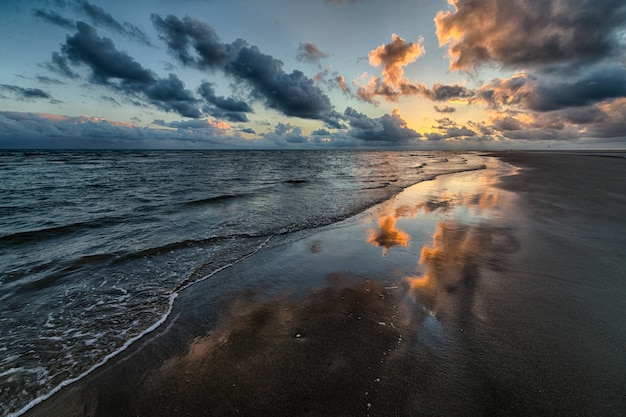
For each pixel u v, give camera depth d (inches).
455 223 313.6
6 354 127.3
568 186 570.3
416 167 1289.4
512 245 239.9
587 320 137.3
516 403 92.6
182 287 188.2
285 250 251.6
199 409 95.4
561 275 184.2
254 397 98.8
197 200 475.8
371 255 233.5
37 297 177.5
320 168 1298.0
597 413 88.7
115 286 190.9
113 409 97.3
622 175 769.6
